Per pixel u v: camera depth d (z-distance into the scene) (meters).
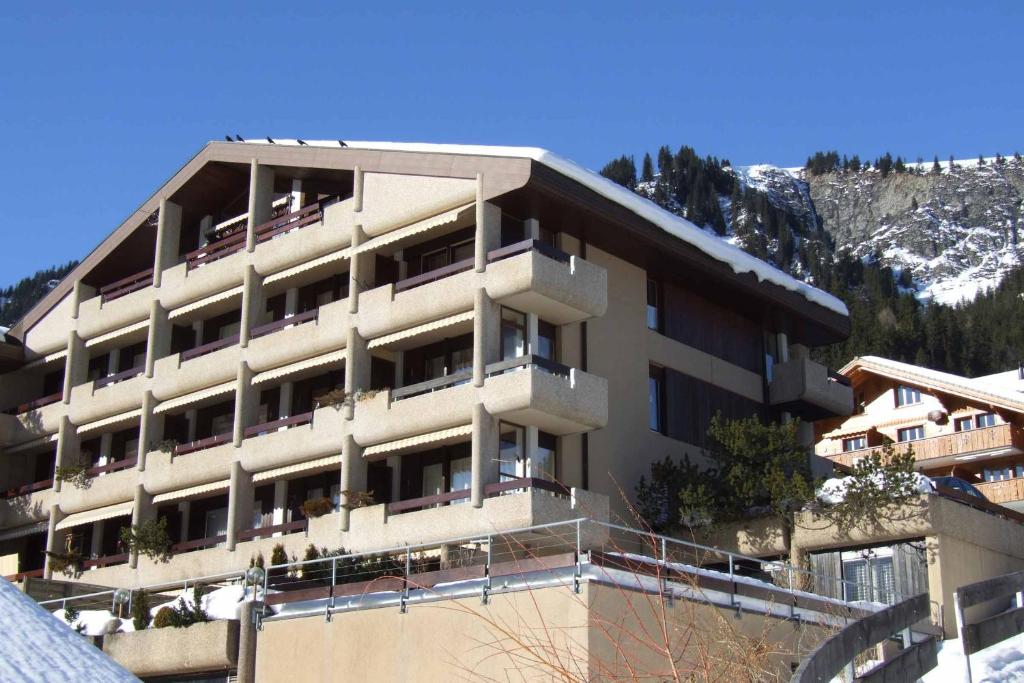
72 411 43.09
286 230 39.03
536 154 32.81
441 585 23.11
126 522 42.03
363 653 23.59
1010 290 157.75
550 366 32.72
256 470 36.94
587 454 34.38
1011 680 18.27
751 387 41.03
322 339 36.00
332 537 33.72
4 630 8.70
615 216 34.56
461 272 33.53
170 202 42.78
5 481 45.16
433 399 32.84
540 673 20.89
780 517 33.03
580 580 21.11
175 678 26.80
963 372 128.62
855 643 14.82
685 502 33.06
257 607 25.52
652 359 37.38
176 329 42.34
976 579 31.73
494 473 31.83
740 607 23.03
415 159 35.31
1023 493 49.22
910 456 32.25
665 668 21.25
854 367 56.72
